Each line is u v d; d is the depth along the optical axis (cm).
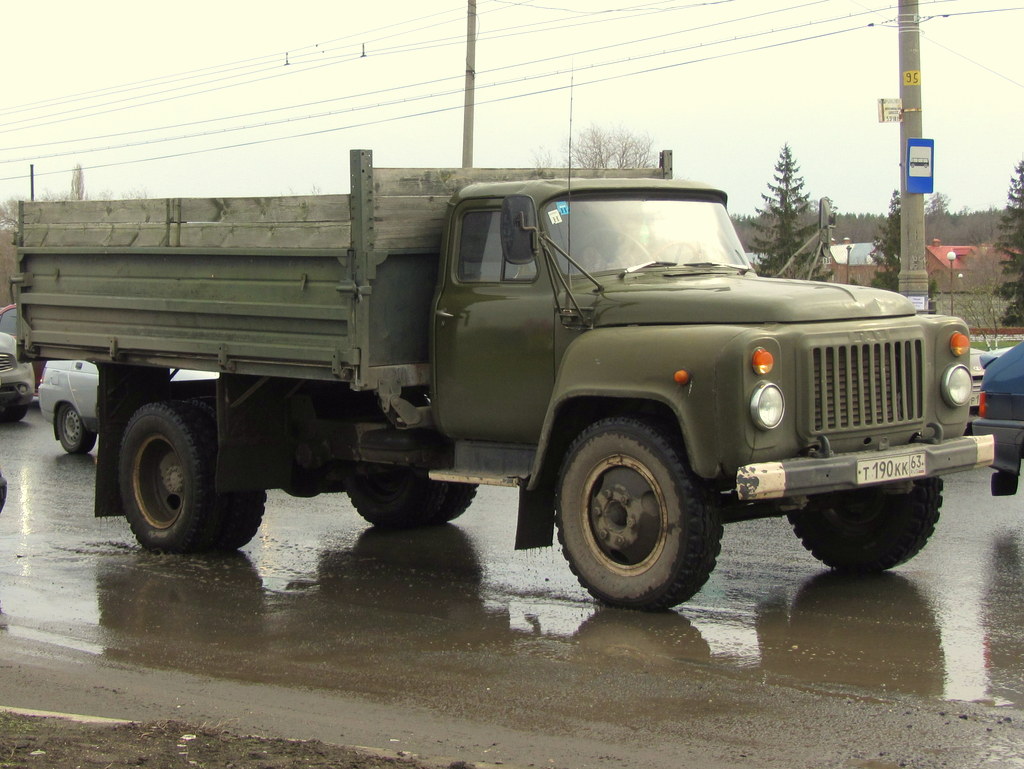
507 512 1076
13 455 1503
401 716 532
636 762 472
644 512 691
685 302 697
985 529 934
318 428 898
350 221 759
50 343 978
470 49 2955
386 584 805
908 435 731
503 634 668
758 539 920
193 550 910
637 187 794
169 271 877
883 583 773
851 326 697
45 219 977
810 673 586
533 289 756
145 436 923
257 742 474
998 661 603
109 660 632
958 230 7431
